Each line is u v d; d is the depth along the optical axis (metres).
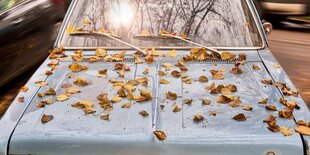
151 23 3.28
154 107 2.51
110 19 3.33
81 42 3.24
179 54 3.09
